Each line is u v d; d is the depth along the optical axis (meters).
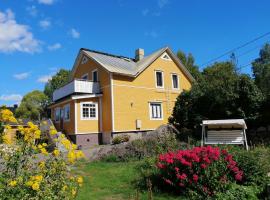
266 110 15.34
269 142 13.62
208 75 18.00
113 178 8.70
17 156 4.13
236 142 11.76
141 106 24.33
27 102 46.12
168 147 12.50
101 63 23.67
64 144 4.56
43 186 3.91
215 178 6.40
